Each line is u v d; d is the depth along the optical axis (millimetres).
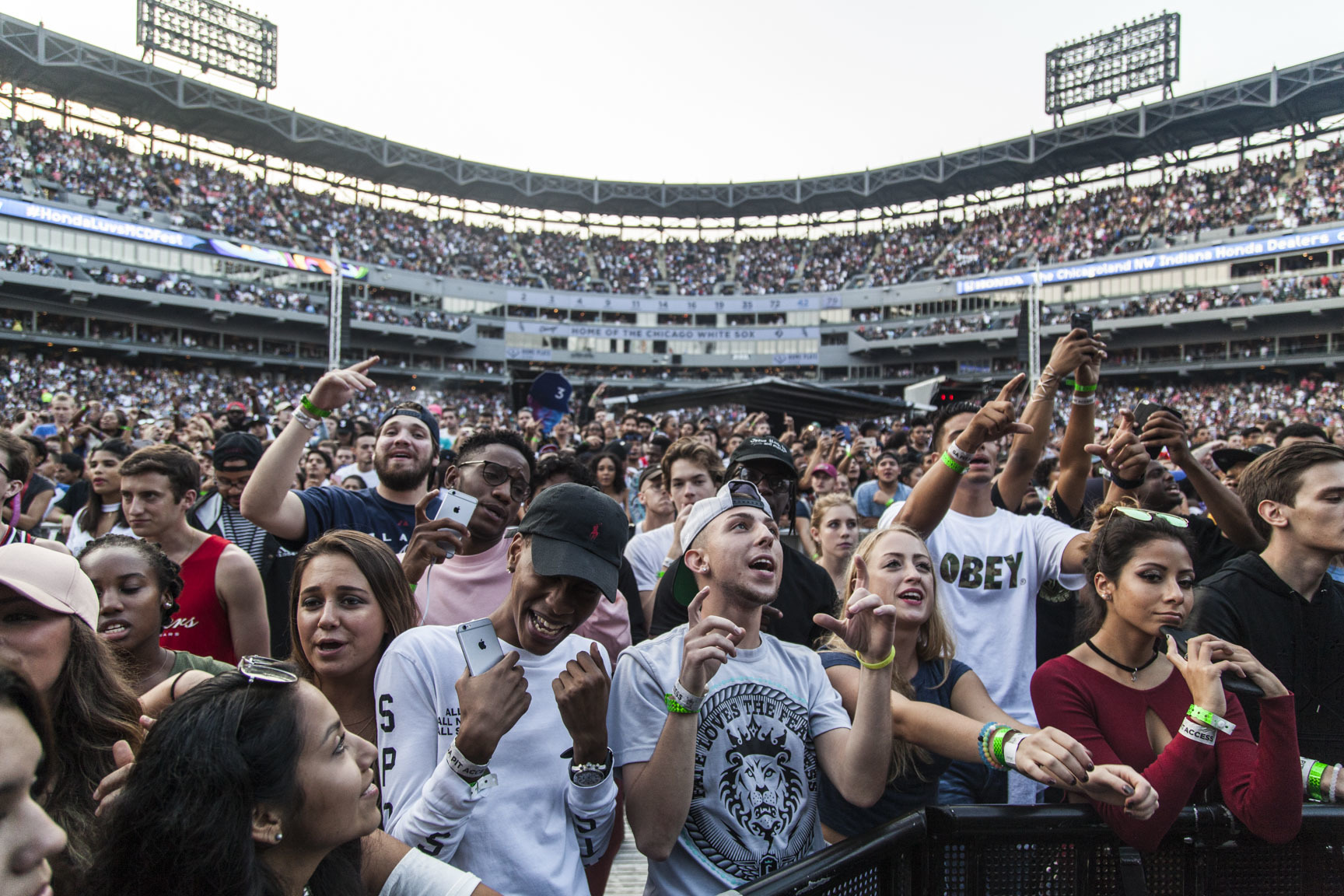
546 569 2248
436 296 53812
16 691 1241
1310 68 39375
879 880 2307
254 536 4906
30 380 35812
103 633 2795
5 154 37281
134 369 41938
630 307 58531
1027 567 3990
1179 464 3863
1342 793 2594
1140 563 2596
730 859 2369
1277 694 2287
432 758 2334
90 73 40500
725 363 58094
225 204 45781
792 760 2521
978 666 3857
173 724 1516
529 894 2186
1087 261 46656
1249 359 41312
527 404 13938
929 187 56562
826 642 3250
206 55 49219
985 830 2361
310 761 1603
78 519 5246
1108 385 47750
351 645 2707
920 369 54781
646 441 13359
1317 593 3129
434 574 3582
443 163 54938
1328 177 40375
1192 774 2232
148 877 1421
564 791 2373
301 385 47531
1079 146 48406
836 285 58656
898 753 2723
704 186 59406
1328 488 2957
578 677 2170
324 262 47844
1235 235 42094
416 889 1944
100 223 39125
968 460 3562
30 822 1209
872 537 3010
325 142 49312
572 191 58938
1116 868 2375
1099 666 2736
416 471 4391
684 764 2199
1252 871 2426
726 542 2584
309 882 1777
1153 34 48750
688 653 2201
